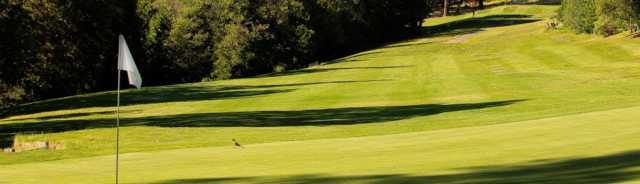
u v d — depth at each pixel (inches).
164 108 1774.1
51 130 1341.0
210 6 3356.3
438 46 3582.7
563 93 1541.6
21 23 1840.6
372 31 4458.7
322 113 1450.5
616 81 1738.4
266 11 3437.5
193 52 3336.6
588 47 2751.0
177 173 636.1
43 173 660.7
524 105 1350.9
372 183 531.5
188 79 3398.1
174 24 3277.6
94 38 2746.1
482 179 518.0
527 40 3356.3
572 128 805.9
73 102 2062.0
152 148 906.1
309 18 3634.4
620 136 709.3
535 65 2386.8
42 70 2443.4
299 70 2982.3
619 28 2982.3
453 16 5856.3
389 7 4515.3
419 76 2262.6
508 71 2241.6
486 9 6063.0
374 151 728.3
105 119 1542.8
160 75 3371.1
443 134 852.6
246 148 809.5
